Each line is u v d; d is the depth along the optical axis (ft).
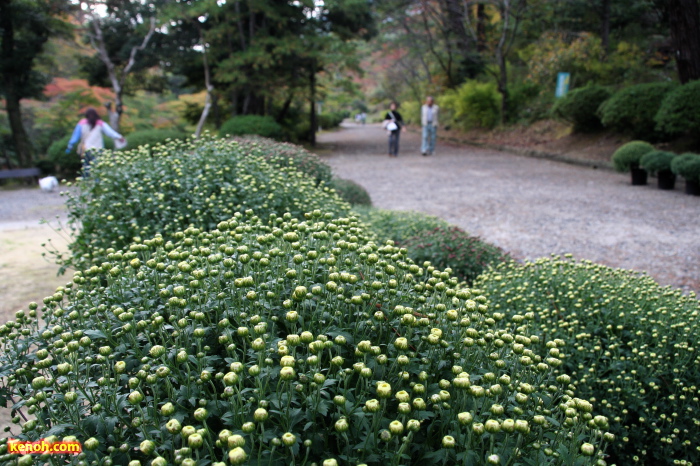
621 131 49.11
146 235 12.55
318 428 5.29
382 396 4.67
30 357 5.96
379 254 7.44
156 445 4.77
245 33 62.85
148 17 53.62
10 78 50.06
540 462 5.03
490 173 46.11
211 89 53.67
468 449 4.66
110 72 46.98
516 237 24.21
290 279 6.84
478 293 7.18
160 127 69.00
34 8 47.60
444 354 5.98
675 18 41.04
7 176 45.91
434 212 30.07
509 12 65.98
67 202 13.89
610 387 9.14
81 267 12.54
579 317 10.66
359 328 5.92
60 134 61.98
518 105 71.51
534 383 6.32
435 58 85.71
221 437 4.25
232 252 6.82
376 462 4.75
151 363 5.55
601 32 62.18
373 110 207.92
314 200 14.92
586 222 26.73
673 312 10.16
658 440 8.68
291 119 77.25
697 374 9.14
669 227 25.20
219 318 6.19
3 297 16.01
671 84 42.24
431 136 62.64
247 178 13.47
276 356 5.51
